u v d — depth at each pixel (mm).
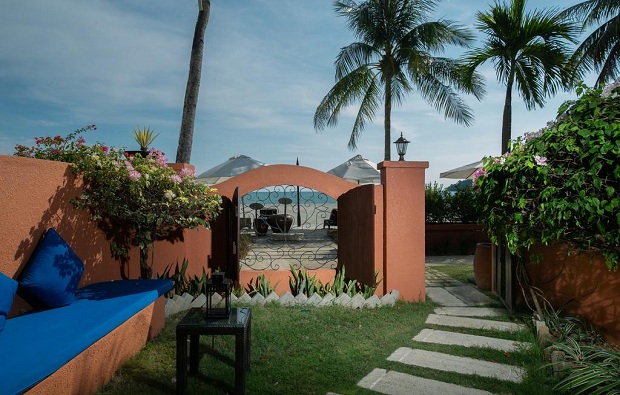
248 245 11320
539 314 4684
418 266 6355
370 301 5914
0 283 2697
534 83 13516
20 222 3301
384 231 6355
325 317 5227
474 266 7359
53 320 3008
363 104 16969
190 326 2994
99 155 4469
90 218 4422
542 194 3791
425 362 3906
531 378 3484
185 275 6363
